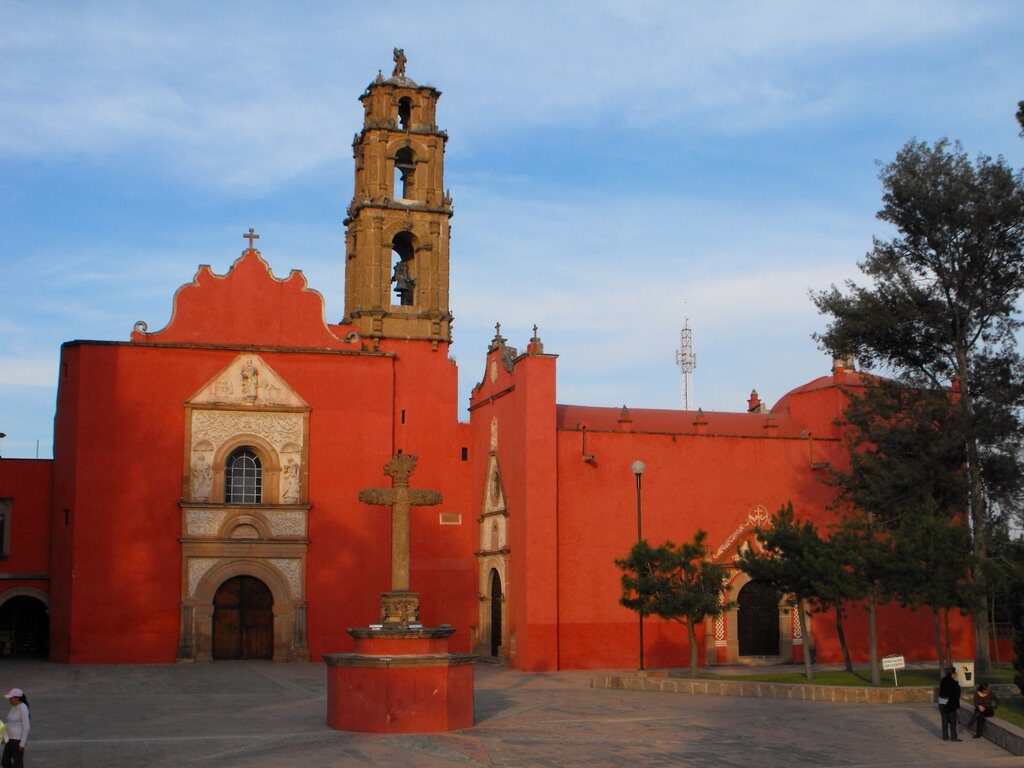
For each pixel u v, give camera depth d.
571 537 43.22
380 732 23.88
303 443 46.44
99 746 22.70
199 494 45.16
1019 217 39.03
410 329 49.31
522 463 43.19
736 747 23.55
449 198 50.94
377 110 50.50
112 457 44.41
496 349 47.53
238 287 47.16
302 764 20.78
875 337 41.16
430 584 47.69
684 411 48.88
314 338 47.66
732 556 43.84
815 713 29.14
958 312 40.16
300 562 45.62
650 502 44.44
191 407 45.41
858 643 45.12
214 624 44.75
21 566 45.41
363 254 49.56
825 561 33.75
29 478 46.09
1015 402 38.44
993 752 23.50
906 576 32.94
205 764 20.84
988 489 39.47
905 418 40.19
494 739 23.59
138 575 43.94
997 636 46.84
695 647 36.34
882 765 21.75
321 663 44.44
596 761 21.62
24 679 37.19
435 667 24.33
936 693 31.89
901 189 39.88
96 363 44.81
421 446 48.50
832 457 46.66
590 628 42.78
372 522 46.75
